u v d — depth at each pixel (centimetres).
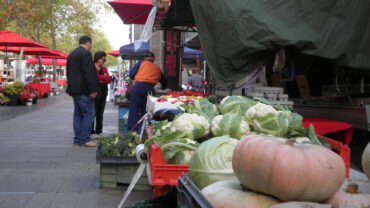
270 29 421
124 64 4250
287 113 294
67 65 745
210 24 445
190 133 297
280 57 482
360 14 422
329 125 439
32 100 2075
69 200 415
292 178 133
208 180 208
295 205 125
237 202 145
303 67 557
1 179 497
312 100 788
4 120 1238
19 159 628
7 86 1891
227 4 435
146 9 850
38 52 2525
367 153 172
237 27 430
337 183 137
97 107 898
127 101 1023
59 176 520
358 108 621
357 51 421
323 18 425
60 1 3109
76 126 774
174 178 249
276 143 144
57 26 3350
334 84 709
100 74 891
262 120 286
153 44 1348
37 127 1074
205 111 342
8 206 391
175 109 458
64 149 730
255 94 494
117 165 460
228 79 440
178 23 968
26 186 467
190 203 152
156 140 287
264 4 432
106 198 425
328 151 144
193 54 1706
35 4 2705
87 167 579
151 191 456
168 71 1259
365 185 163
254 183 142
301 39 415
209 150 217
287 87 932
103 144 488
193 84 1262
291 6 429
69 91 751
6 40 1911
